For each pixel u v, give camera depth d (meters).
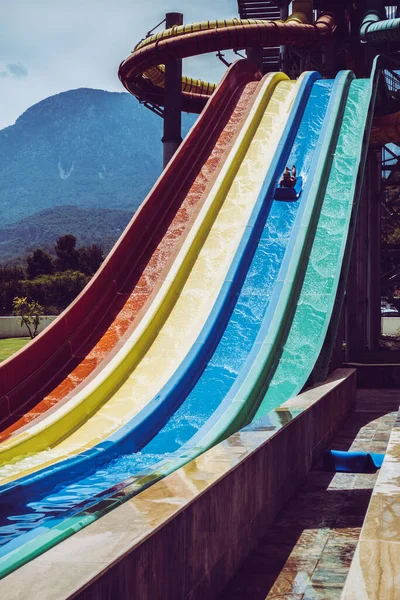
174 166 26.50
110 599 4.82
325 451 13.86
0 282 103.81
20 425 16.52
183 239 23.66
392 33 33.28
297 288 21.06
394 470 7.65
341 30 39.62
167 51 36.47
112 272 21.70
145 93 43.62
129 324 20.42
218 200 25.19
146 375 18.31
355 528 10.00
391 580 4.61
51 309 96.19
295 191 25.12
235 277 21.56
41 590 4.34
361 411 21.11
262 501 9.64
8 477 12.65
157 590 5.75
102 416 16.67
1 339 57.31
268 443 10.02
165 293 20.89
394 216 45.25
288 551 9.03
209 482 7.38
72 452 14.55
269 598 7.45
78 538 5.43
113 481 12.93
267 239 23.31
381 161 37.66
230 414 15.74
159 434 15.89
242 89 33.19
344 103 30.88
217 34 35.62
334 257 22.09
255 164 27.22
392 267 45.50
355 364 26.62
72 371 18.72
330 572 8.22
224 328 19.88
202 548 7.00
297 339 19.27
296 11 38.75
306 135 28.75
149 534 5.59
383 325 64.62
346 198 24.67
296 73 44.25
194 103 47.41
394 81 36.78
